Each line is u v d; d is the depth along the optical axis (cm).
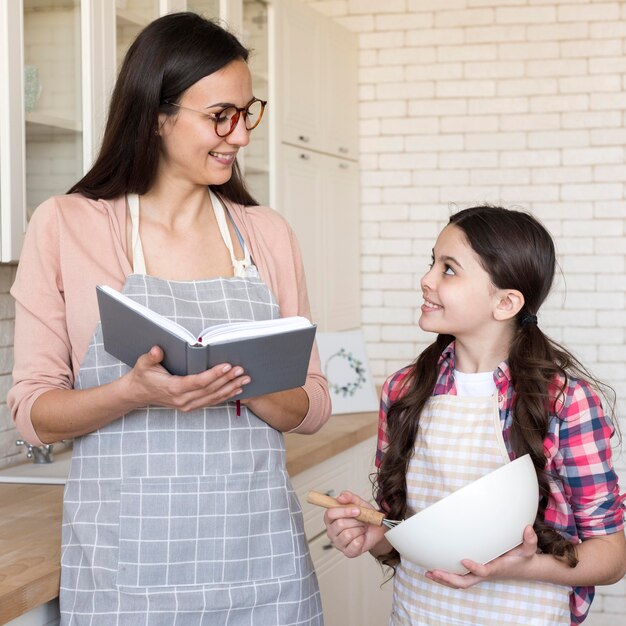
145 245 167
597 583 160
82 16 238
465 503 144
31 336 162
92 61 240
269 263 177
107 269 162
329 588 297
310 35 405
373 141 468
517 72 452
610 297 448
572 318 451
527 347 167
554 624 160
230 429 162
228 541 159
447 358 177
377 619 346
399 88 464
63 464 263
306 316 187
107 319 147
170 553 156
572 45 446
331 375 360
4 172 214
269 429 169
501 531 145
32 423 159
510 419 164
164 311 159
